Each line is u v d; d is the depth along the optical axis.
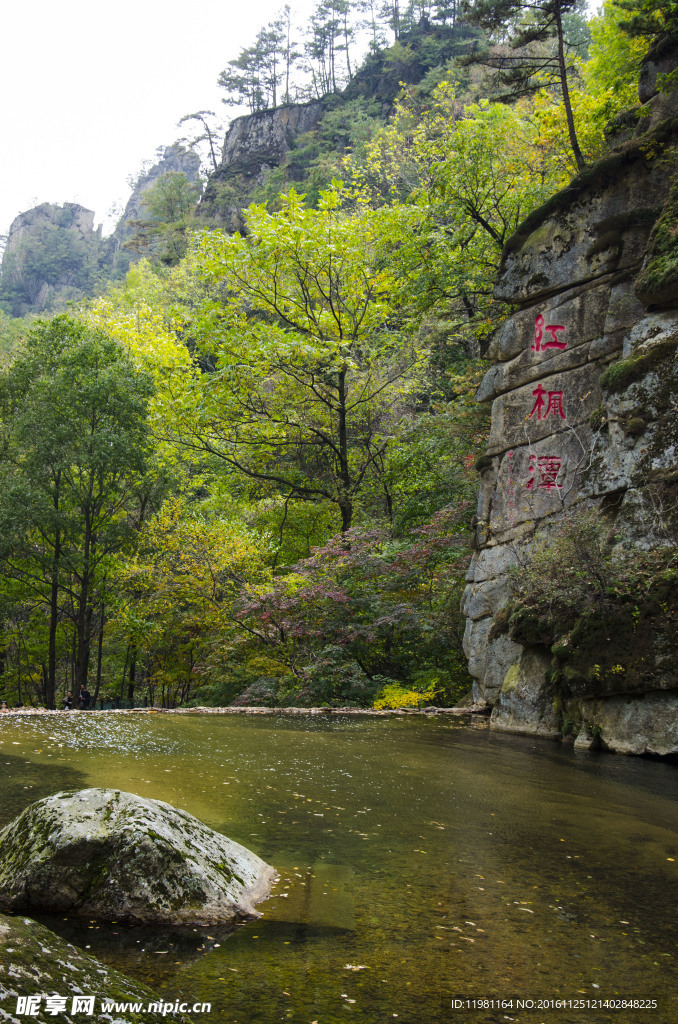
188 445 20.14
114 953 3.12
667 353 9.83
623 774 7.65
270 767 7.27
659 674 8.66
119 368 20.53
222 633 17.62
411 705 13.90
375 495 21.28
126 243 65.19
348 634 15.26
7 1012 2.01
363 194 19.11
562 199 11.96
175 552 18.42
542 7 13.60
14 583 21.80
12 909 3.53
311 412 19.89
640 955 3.36
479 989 2.98
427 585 16.09
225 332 17.69
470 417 16.81
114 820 3.78
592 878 4.41
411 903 3.86
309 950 3.25
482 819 5.70
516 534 12.07
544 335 12.02
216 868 3.78
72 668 26.05
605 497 10.41
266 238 16.73
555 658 10.35
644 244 10.97
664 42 12.25
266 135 73.06
